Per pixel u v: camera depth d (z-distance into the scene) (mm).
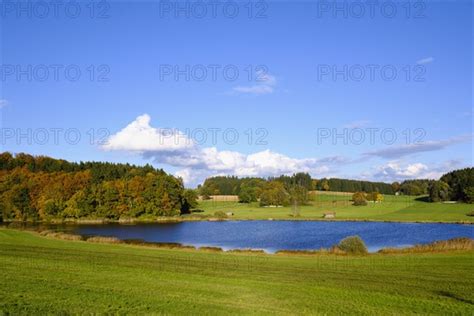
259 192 177875
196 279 25875
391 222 105000
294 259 37719
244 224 106188
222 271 30109
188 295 21656
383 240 67938
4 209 122250
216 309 19266
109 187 122750
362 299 21469
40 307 18906
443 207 140500
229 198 192000
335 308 19797
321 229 89312
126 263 32656
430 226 93250
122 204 123750
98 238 59125
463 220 104125
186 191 145375
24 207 122312
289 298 21469
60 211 120750
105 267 29766
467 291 23781
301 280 26891
